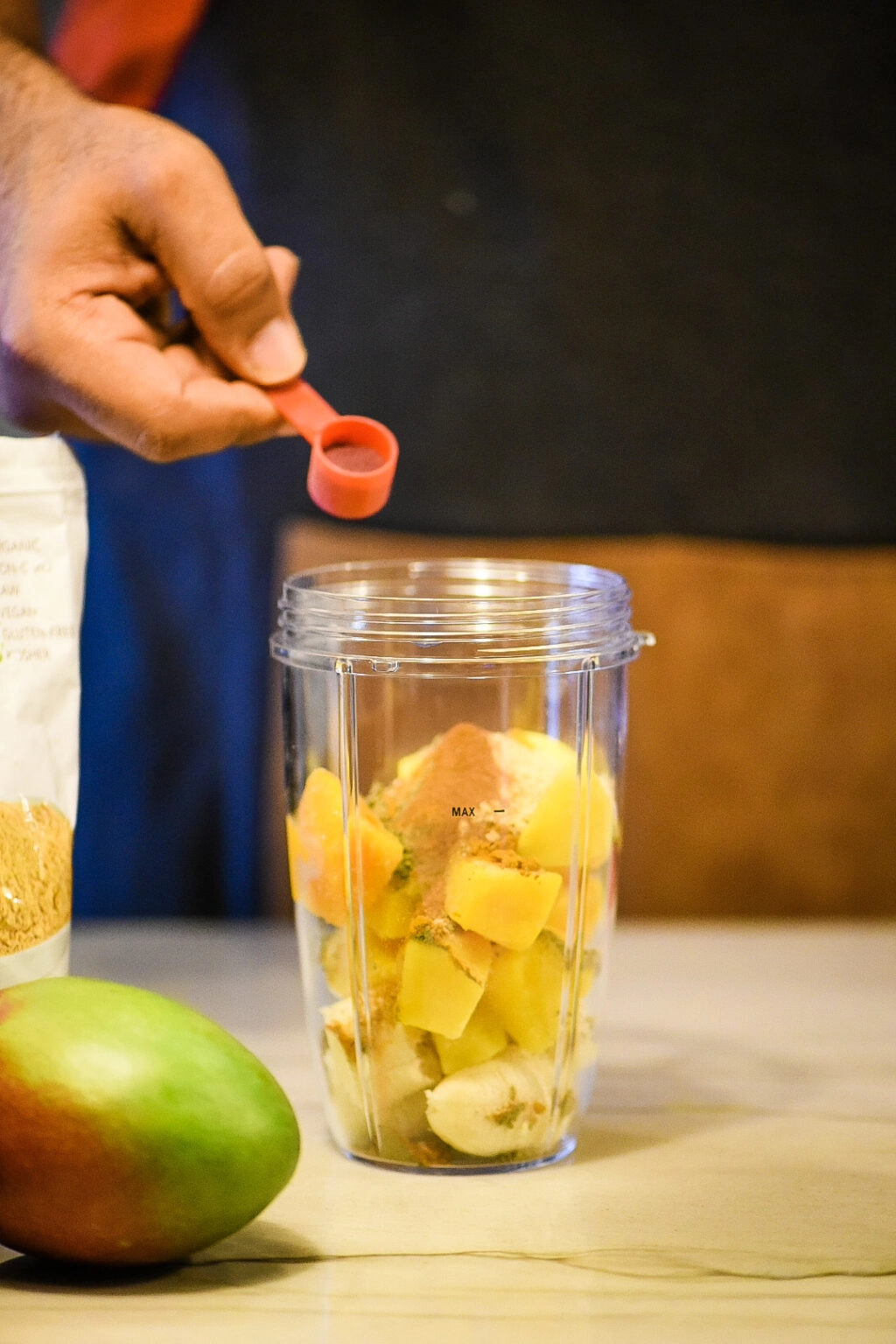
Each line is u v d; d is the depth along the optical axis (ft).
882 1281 1.58
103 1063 1.43
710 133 4.88
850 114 4.85
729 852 4.36
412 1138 1.93
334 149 4.89
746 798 4.35
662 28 4.82
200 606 4.90
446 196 4.91
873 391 5.02
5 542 1.98
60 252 2.17
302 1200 1.84
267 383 2.20
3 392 2.35
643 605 4.34
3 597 1.97
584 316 4.98
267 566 4.92
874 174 4.87
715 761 4.34
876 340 4.99
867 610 4.32
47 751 1.99
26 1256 1.65
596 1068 2.09
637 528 5.10
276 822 4.75
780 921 3.50
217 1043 1.53
